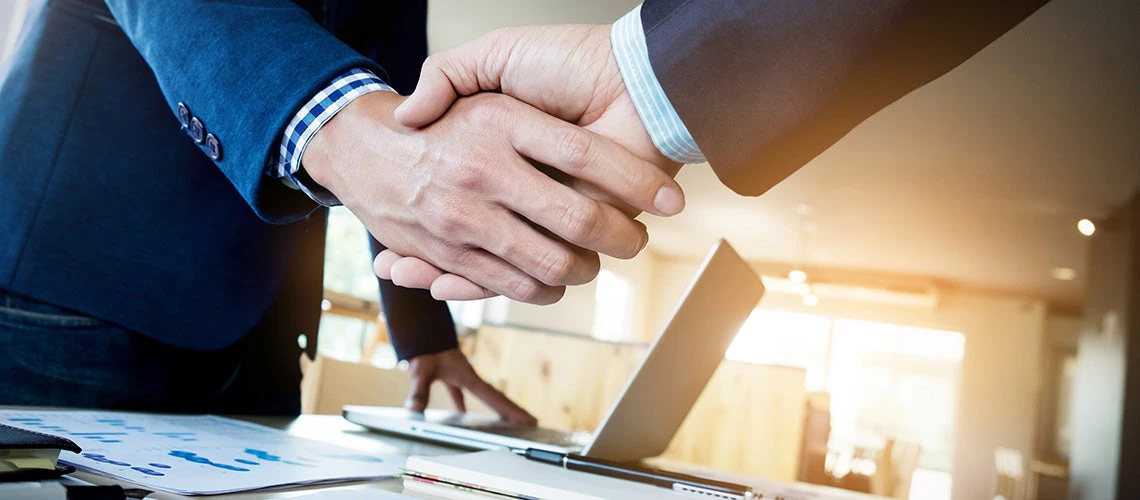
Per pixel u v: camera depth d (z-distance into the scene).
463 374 1.14
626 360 2.42
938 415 9.59
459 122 0.48
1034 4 0.44
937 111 4.21
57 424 0.54
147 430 0.57
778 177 0.48
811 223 6.98
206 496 0.37
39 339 0.73
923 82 0.47
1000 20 0.44
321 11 0.90
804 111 0.45
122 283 0.75
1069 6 3.09
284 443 0.61
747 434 2.13
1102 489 5.42
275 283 0.84
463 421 0.93
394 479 0.50
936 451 9.55
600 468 0.61
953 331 9.35
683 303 0.68
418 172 0.49
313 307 0.99
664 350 0.69
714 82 0.45
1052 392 9.23
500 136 0.47
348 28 0.96
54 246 0.73
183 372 0.81
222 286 0.80
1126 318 5.24
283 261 0.85
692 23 0.45
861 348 9.88
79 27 0.78
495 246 0.49
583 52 0.48
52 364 0.73
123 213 0.76
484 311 5.93
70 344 0.74
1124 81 3.62
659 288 9.44
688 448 2.14
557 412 2.43
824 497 0.75
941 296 9.15
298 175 0.55
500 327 2.53
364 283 5.14
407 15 1.05
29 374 0.72
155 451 0.47
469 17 3.74
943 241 7.05
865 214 6.46
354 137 0.51
